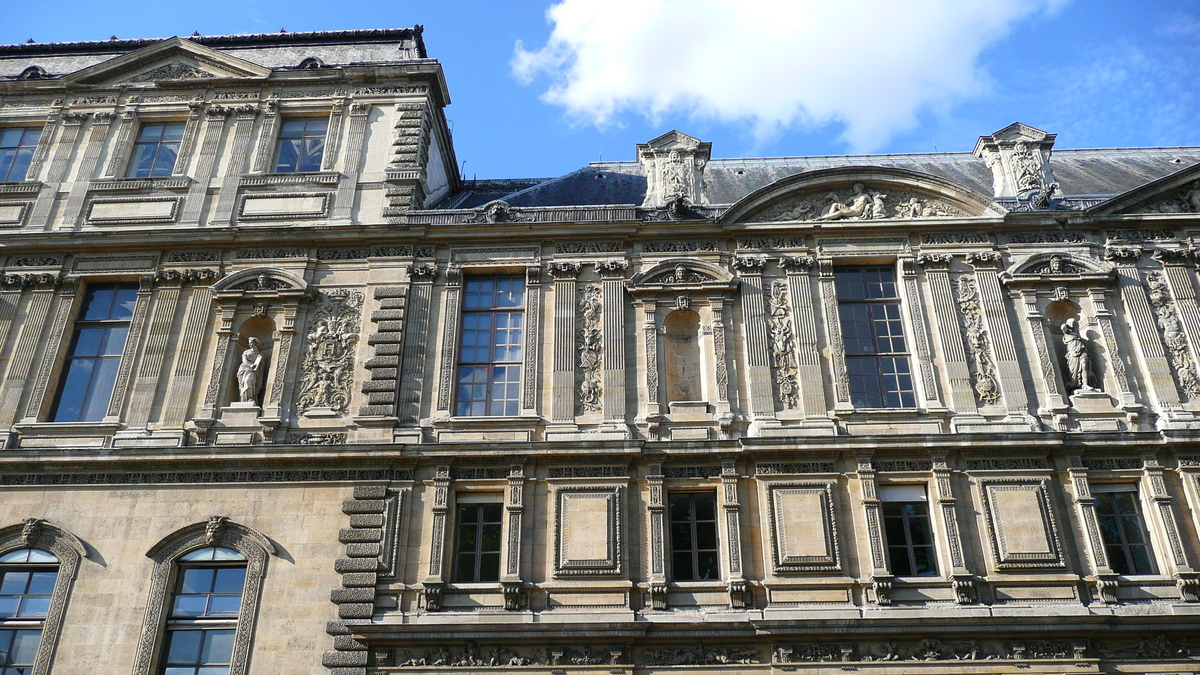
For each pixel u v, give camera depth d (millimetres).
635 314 29438
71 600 25172
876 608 24328
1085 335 28891
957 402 27484
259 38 37312
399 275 30156
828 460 26422
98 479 26781
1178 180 30703
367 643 24266
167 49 34969
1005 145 33281
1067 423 27125
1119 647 23891
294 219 31469
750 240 30562
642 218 31344
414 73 34094
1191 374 27953
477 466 26656
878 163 39156
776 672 23688
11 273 30516
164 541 25859
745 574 25109
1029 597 24578
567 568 25156
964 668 23578
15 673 24672
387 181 32094
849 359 28844
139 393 28344
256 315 29547
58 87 34531
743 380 28266
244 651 24344
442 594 25016
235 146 33188
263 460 26719
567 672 23891
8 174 33438
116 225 31594
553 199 35188
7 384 28656
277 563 25484
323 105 34125
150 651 24500
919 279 29766
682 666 23984
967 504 25891
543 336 29172
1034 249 30125
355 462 26672
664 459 26609
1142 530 25875
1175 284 29453
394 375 28234
